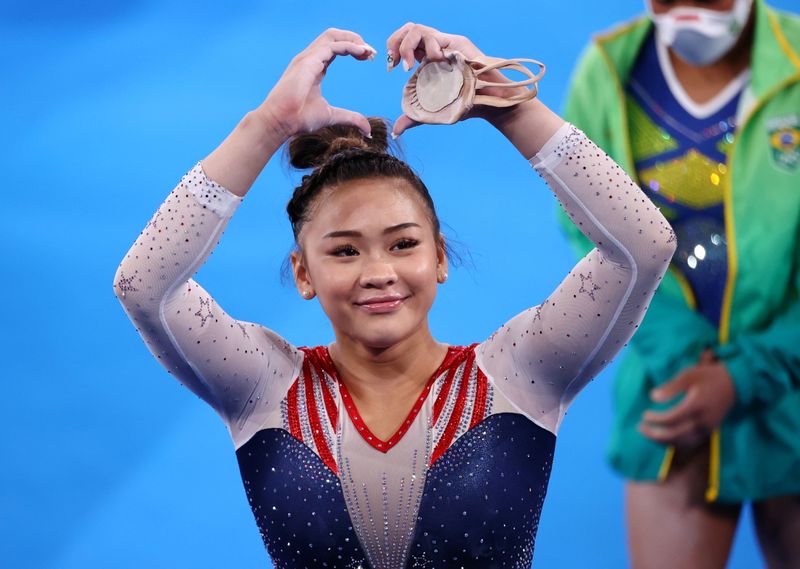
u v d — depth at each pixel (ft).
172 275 21.68
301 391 23.38
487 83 21.30
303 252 23.38
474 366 23.15
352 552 22.33
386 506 22.29
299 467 22.65
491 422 22.61
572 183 21.39
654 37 40.37
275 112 21.72
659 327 39.40
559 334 22.13
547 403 23.00
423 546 22.16
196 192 21.65
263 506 22.93
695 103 39.81
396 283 22.12
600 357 22.39
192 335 22.31
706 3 39.19
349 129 25.26
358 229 22.17
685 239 39.42
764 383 38.19
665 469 39.55
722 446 38.86
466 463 22.33
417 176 23.38
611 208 21.22
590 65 41.32
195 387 23.27
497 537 22.24
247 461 23.31
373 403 23.03
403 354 22.99
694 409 38.73
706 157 39.52
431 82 21.56
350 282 22.13
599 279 21.70
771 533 38.73
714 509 39.19
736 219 38.93
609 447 40.78
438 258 24.08
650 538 39.88
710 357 38.88
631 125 40.57
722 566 39.27
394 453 22.45
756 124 39.14
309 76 21.79
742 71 39.40
